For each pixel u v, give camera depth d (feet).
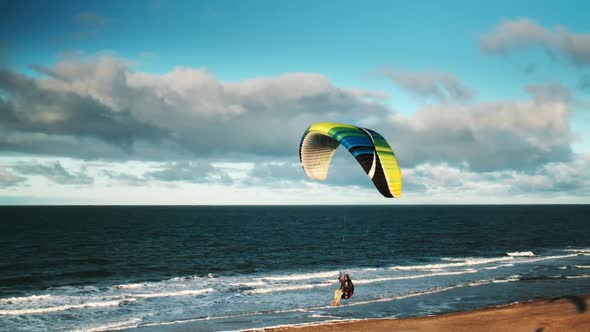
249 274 106.11
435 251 158.81
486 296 78.74
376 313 66.44
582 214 538.47
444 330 54.75
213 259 134.92
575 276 99.50
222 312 66.39
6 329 58.39
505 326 55.93
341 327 56.18
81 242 184.96
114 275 106.01
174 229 263.90
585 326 55.47
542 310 63.87
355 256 143.43
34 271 112.37
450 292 81.56
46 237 206.90
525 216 481.46
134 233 232.12
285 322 61.00
